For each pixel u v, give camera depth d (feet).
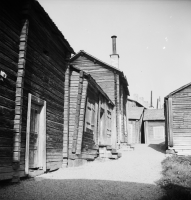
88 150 38.58
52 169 29.58
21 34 24.34
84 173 28.86
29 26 25.77
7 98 21.62
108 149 43.06
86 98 37.37
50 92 30.68
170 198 19.13
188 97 53.36
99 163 38.11
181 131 52.16
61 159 32.94
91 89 40.81
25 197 17.93
